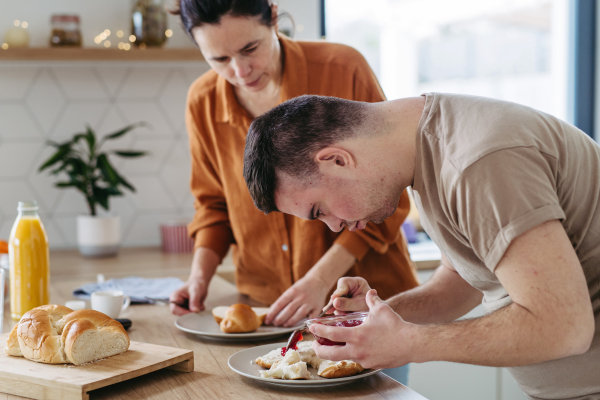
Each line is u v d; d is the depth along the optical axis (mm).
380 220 986
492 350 776
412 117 921
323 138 903
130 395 924
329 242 1547
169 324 1350
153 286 1720
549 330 747
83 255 2316
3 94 2426
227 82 1528
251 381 979
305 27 2596
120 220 2504
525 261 759
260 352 1103
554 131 867
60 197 2506
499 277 794
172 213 2629
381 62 3018
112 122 2535
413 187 937
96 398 915
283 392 931
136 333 1275
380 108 938
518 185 771
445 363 2186
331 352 866
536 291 753
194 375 1013
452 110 884
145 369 968
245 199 1556
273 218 1539
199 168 1674
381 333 839
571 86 3029
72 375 927
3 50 2193
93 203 2357
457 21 3109
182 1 1296
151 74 2553
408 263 1577
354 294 1190
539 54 3176
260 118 965
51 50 2234
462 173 798
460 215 815
